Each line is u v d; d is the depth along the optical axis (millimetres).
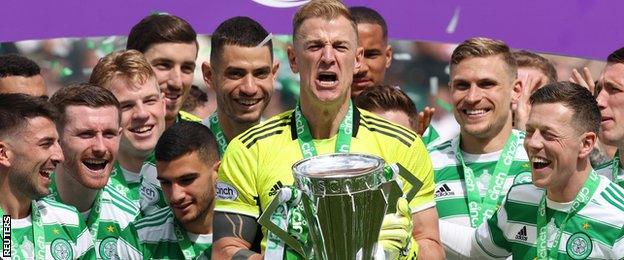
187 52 8680
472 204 7973
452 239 7402
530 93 8664
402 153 6375
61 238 7066
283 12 8898
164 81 8633
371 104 7980
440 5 8922
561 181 6910
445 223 7469
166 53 8586
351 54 6266
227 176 6418
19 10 8766
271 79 8344
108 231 7762
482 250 7305
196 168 7395
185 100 9312
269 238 5887
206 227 7570
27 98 6879
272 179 6316
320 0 6324
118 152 8266
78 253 7141
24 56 8430
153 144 8156
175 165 7379
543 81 8727
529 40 8883
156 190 8188
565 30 8875
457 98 7965
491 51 7922
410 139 6430
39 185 6891
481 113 7918
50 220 7070
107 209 7805
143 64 8164
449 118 9648
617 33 8875
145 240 7578
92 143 7438
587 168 6973
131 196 8242
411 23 8953
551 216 7031
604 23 8883
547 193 7023
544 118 6832
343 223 5270
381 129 6430
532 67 8742
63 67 9109
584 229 6949
